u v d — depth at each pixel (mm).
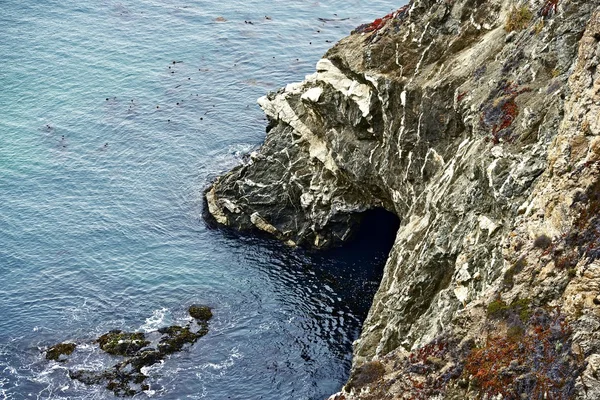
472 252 54188
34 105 108812
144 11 132500
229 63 120188
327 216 87750
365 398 43656
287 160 91625
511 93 58875
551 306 39469
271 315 78625
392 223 90375
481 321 42094
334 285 82938
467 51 71750
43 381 69875
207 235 89688
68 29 126375
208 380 70812
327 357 73812
